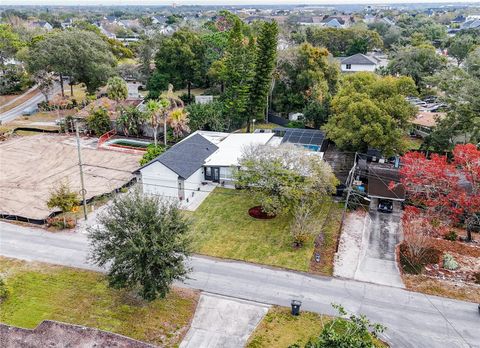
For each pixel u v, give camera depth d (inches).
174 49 2691.9
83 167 1737.2
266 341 847.1
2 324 817.5
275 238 1222.9
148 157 1688.0
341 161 1689.2
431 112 2335.1
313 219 1326.3
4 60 3120.1
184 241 908.6
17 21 6235.2
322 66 2364.7
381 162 1683.1
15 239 1206.3
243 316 919.7
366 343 671.8
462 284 1027.9
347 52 3966.5
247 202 1440.7
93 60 2517.2
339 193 1483.8
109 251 899.4
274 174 1253.7
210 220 1318.9
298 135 1871.3
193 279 969.5
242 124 2283.5
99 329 837.8
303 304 956.0
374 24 5615.2
